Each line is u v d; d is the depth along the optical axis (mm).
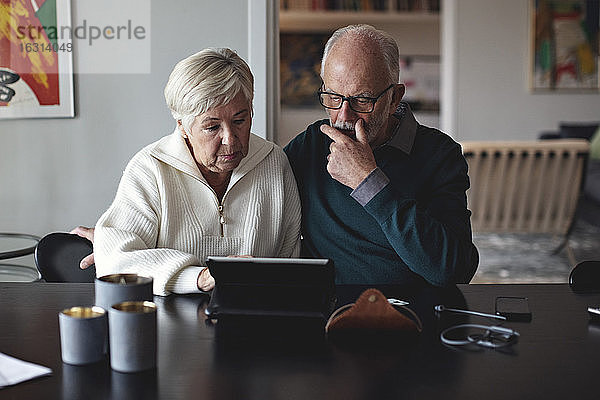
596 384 1209
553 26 7738
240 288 1541
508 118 7816
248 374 1249
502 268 5102
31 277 2625
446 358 1323
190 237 1988
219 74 1787
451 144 2168
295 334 1454
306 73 9188
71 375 1240
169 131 2812
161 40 2760
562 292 1769
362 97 1936
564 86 7816
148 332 1251
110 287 1346
